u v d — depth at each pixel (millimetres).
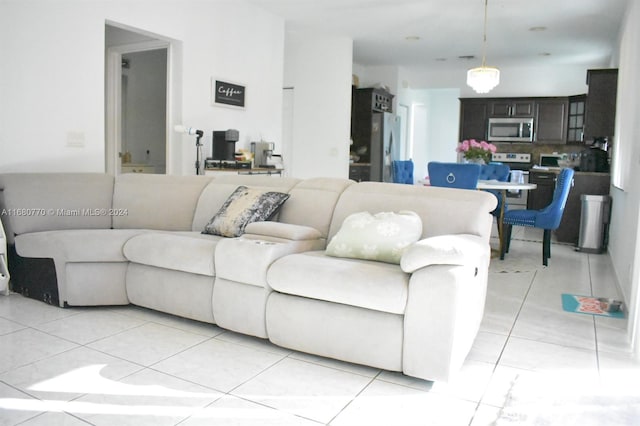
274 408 2035
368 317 2334
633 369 2471
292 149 7723
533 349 2727
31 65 3779
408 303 2229
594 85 5883
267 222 3035
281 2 5703
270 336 2631
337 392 2186
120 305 3359
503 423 1899
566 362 2553
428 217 2816
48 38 3871
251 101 5875
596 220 5613
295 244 2820
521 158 9008
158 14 4672
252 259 2645
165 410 1997
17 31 3680
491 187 4930
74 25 4031
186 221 3752
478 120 9305
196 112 5148
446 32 6879
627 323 3193
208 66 5246
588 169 6207
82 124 4141
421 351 2205
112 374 2307
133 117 6867
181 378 2285
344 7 5836
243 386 2221
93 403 2039
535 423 1903
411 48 7875
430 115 11070
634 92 4148
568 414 1982
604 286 4152
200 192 3822
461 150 6059
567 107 8648
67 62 4008
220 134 5102
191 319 3119
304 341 2510
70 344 2654
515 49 7777
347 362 2510
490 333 2971
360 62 9039
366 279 2311
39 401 2045
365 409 2041
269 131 6211
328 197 3225
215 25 5297
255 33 5871
